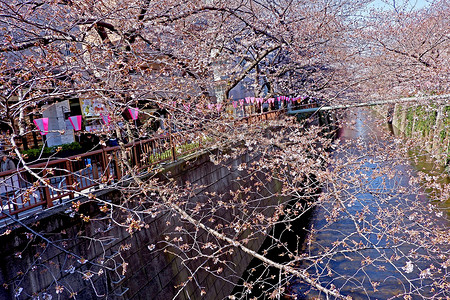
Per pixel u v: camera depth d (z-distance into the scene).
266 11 14.30
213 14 12.36
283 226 14.36
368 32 15.70
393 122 43.44
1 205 4.83
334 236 12.62
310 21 13.41
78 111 12.65
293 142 9.54
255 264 11.93
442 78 12.94
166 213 8.14
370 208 12.66
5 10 6.43
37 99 5.39
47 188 5.62
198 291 8.68
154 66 9.99
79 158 6.20
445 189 8.19
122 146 6.91
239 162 12.94
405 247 10.98
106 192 6.50
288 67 14.95
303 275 5.52
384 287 9.63
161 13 9.59
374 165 12.87
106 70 6.11
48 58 5.53
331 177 7.25
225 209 11.05
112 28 8.88
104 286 6.09
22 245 4.88
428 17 16.94
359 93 16.16
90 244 5.97
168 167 8.40
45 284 5.13
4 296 4.55
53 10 8.56
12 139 4.96
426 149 21.11
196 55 10.59
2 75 5.77
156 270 7.43
